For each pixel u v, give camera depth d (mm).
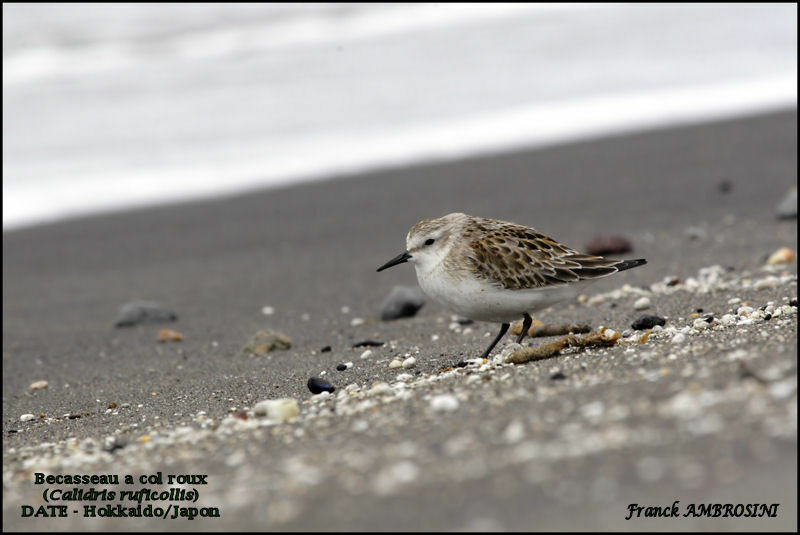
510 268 10438
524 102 27703
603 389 7727
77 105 28141
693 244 16562
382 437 7477
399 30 33875
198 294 16906
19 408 11508
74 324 15797
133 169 24609
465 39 33219
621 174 21703
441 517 5918
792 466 5809
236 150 25578
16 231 21516
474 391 8383
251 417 9023
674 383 7492
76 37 32812
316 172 24047
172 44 32781
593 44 31906
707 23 33156
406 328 13672
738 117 25312
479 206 20219
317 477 6844
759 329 9516
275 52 32062
